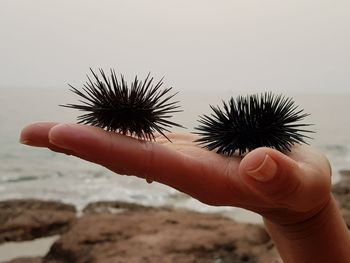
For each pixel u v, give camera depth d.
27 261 0.88
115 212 1.25
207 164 0.16
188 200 1.52
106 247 0.85
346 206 1.24
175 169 0.15
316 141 3.63
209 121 0.24
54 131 0.14
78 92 0.21
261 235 0.91
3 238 1.03
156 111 0.21
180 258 0.79
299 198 0.16
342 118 6.97
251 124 0.22
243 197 0.16
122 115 0.21
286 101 0.25
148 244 0.85
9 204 1.24
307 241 0.20
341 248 0.21
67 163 2.47
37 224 1.09
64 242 0.90
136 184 1.83
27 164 2.41
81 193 1.65
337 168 2.36
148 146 0.15
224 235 0.91
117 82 0.21
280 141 0.22
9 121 4.48
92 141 0.14
